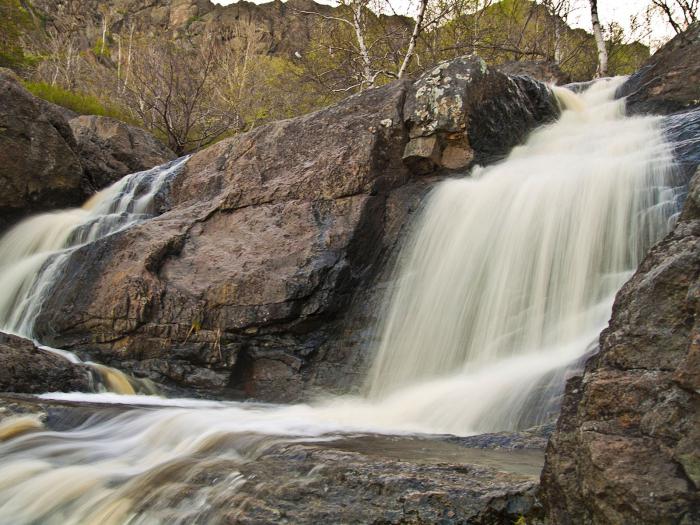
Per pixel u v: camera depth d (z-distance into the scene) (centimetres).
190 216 957
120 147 1725
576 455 276
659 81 1120
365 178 878
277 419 563
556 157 902
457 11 2281
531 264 721
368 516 319
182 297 837
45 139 1314
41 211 1317
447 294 766
